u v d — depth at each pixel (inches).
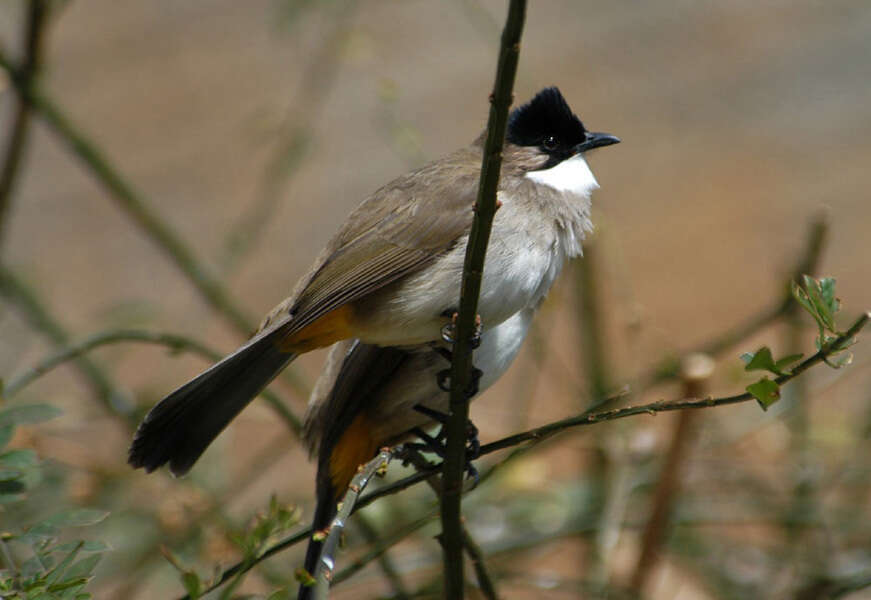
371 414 302.7
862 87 603.8
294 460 503.8
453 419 233.0
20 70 370.0
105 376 373.7
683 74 620.4
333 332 281.9
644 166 601.6
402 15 629.6
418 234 280.1
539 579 322.7
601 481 364.8
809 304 203.8
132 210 374.3
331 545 225.6
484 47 618.5
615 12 642.8
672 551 363.9
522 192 294.0
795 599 331.6
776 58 617.3
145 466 260.2
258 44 637.3
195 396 262.8
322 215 586.9
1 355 426.0
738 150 599.8
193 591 208.2
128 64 650.8
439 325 283.1
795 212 571.5
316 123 600.7
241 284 573.0
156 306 474.6
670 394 412.2
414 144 400.8
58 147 634.2
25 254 594.2
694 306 546.0
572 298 403.2
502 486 373.1
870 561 347.3
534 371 433.4
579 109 610.9
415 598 301.7
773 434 383.2
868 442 368.5
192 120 629.3
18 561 230.8
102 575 341.4
